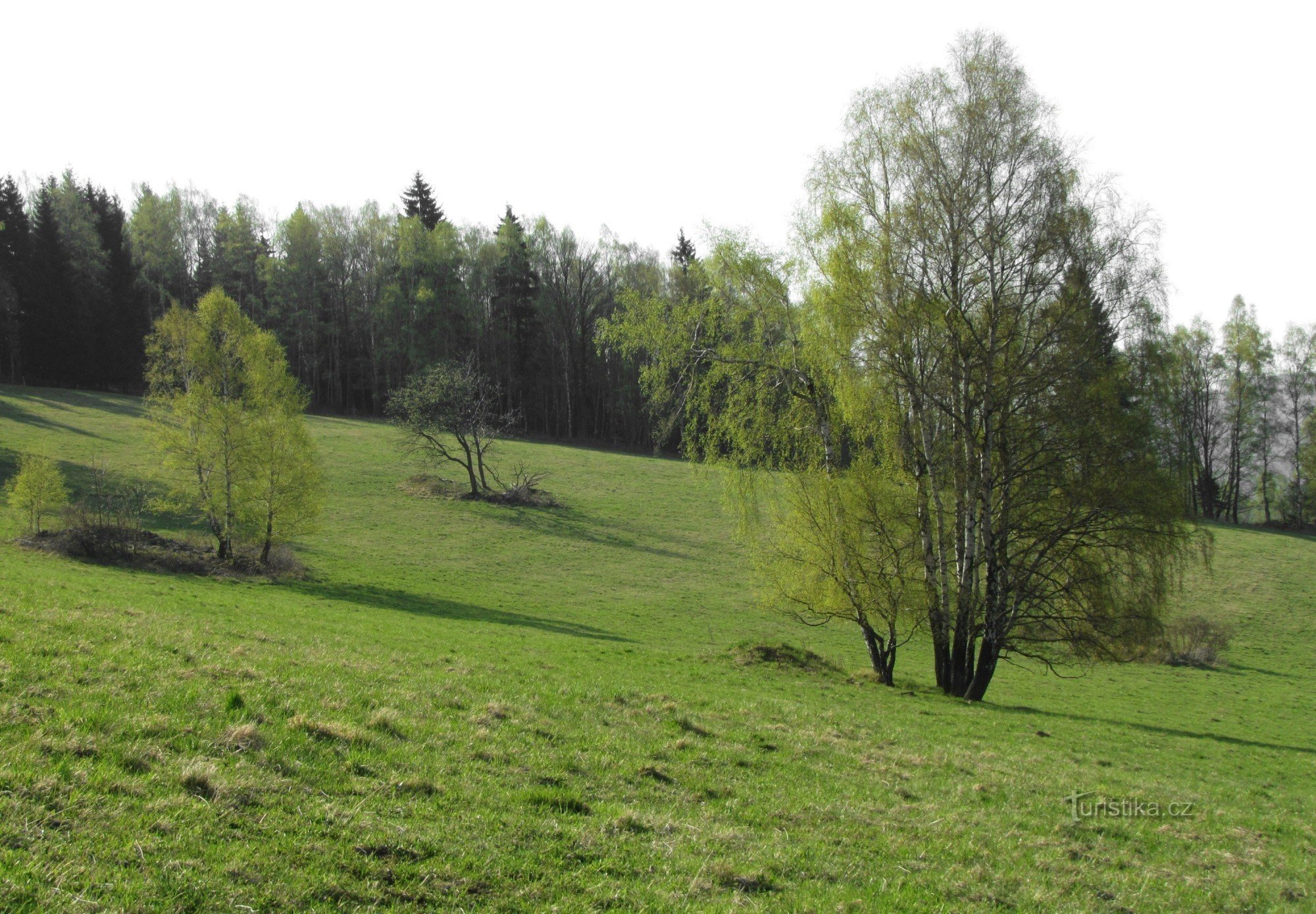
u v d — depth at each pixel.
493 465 88.00
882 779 14.28
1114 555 26.84
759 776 13.20
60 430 76.12
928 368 26.80
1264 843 14.08
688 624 47.06
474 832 8.81
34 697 10.16
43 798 7.64
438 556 58.44
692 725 15.94
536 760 11.85
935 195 25.55
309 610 31.89
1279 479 92.56
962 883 9.95
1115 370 25.53
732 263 28.11
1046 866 11.21
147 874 6.78
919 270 26.09
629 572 59.16
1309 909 11.10
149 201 112.06
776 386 28.73
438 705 14.17
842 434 29.14
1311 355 88.88
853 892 9.04
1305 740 29.98
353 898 7.13
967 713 24.45
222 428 44.88
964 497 27.92
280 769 9.49
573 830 9.32
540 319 114.00
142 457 71.19
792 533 28.95
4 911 5.93
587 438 116.69
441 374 77.31
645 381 28.89
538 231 116.19
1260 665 49.00
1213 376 91.12
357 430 97.06
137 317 103.62
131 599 24.72
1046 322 25.62
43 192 103.38
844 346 26.59
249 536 46.88
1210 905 10.71
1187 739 25.77
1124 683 41.53
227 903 6.64
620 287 114.31
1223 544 74.31
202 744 9.67
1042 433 26.28
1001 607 27.45
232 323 45.88
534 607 46.91
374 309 108.62
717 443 28.98
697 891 8.40
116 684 11.29
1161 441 26.00
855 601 28.45
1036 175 25.08
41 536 42.22
